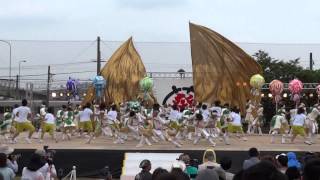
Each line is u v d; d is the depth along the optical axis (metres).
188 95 32.53
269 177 3.83
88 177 19.09
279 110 23.45
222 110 22.27
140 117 20.86
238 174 5.21
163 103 32.56
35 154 8.98
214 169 7.61
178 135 21.80
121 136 21.94
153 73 32.66
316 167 4.26
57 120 24.86
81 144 21.28
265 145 21.12
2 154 8.76
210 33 31.66
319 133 28.03
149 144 20.70
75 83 32.28
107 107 27.66
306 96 35.00
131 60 32.16
